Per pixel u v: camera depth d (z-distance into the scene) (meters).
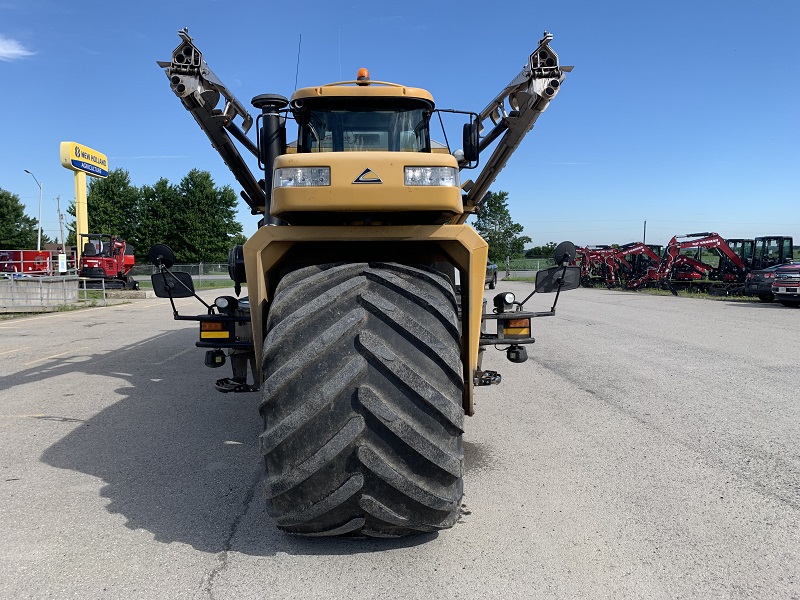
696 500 4.18
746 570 3.26
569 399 7.16
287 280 3.46
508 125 5.71
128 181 71.25
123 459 5.17
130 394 7.67
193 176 70.00
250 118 6.04
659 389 7.62
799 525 3.79
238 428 6.12
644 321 15.68
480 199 6.79
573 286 5.02
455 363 3.10
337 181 3.39
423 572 3.26
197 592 3.07
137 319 17.64
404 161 3.40
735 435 5.65
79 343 12.37
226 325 4.89
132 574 3.25
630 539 3.62
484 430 5.94
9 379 8.62
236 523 3.89
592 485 4.48
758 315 17.14
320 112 4.93
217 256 71.56
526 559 3.39
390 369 2.96
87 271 30.19
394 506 3.01
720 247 28.59
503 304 5.28
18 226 75.88
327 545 3.58
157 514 4.03
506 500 4.22
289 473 2.94
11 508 4.12
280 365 3.02
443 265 3.96
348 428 2.90
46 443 5.61
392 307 3.09
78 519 3.95
